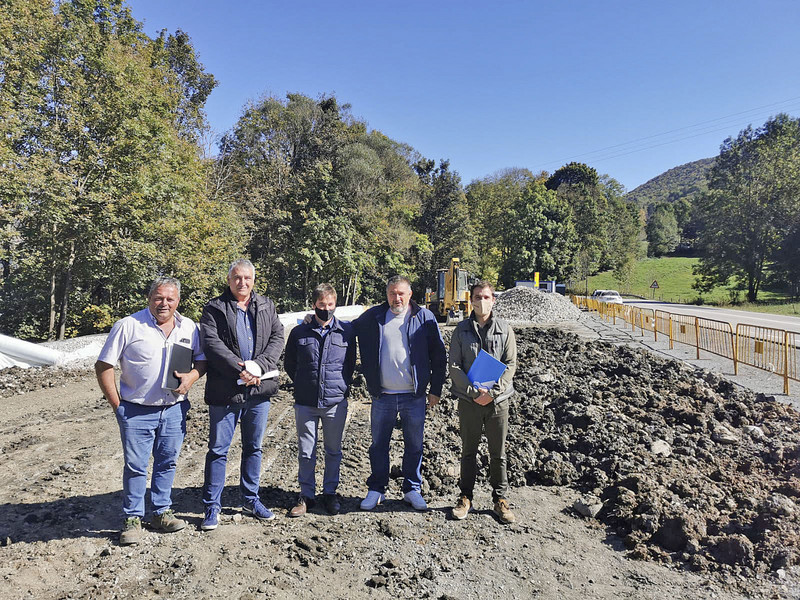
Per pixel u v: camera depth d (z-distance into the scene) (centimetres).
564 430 586
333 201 3447
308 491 412
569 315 2466
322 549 347
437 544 361
